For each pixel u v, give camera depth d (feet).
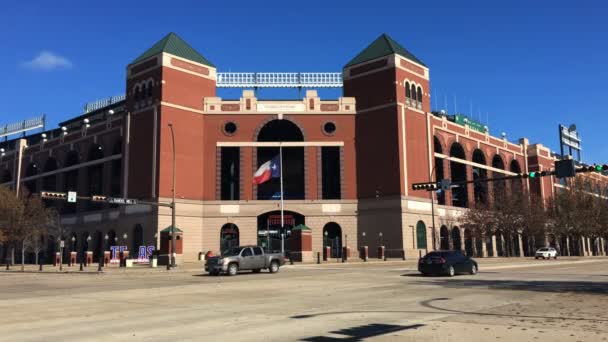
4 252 279.28
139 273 132.87
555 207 296.30
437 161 237.25
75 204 254.68
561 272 115.34
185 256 204.13
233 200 215.72
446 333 37.93
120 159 228.43
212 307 56.75
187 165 211.00
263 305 58.03
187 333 39.93
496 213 244.22
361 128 221.87
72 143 256.11
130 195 211.41
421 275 109.40
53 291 82.33
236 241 214.48
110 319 48.52
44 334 40.60
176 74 213.25
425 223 217.15
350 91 227.61
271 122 225.15
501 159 287.07
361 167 219.41
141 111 214.07
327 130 222.69
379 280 95.71
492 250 263.90
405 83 220.43
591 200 307.78
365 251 193.26
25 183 282.97
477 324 41.88
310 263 174.81
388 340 35.70
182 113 212.84
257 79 251.19
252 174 217.77
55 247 249.75
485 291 70.54
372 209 214.07
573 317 45.37
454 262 106.22
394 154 211.61
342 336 37.63
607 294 64.69
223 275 118.73
